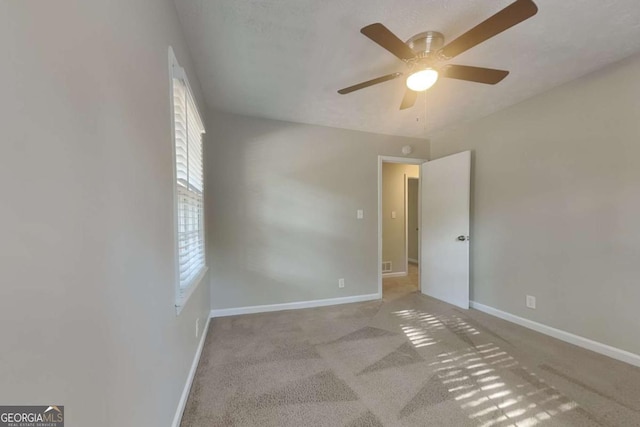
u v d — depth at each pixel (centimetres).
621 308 211
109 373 77
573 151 239
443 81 239
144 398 103
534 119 269
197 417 155
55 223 56
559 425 147
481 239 327
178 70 159
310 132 349
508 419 152
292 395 174
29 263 50
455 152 362
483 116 320
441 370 201
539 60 208
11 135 46
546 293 261
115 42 84
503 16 126
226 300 317
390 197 520
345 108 297
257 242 328
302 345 243
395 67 217
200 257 254
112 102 81
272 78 234
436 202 379
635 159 203
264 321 299
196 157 238
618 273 212
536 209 268
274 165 333
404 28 170
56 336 56
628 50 196
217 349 236
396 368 204
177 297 156
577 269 237
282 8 156
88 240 68
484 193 322
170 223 145
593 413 156
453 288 354
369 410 160
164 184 135
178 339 156
